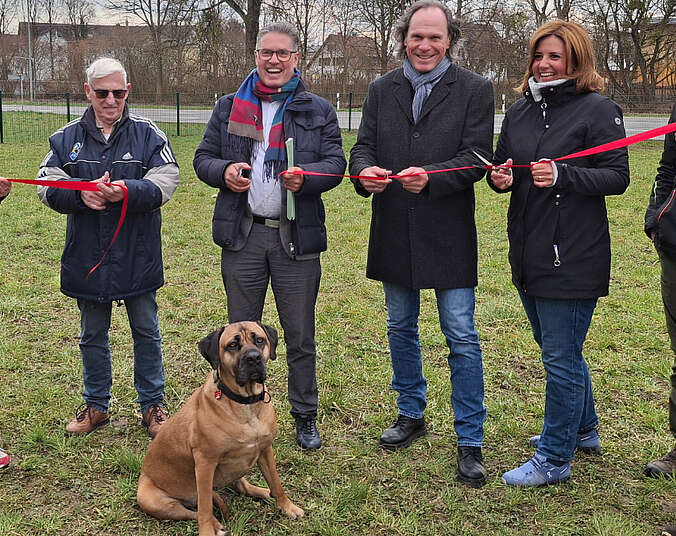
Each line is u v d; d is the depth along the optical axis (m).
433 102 3.60
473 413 3.67
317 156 3.86
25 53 53.09
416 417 4.05
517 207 3.50
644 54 32.06
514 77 31.53
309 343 3.99
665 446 3.94
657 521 3.27
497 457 3.87
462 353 3.67
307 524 3.26
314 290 3.98
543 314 3.45
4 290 6.61
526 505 3.42
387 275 3.85
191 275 7.30
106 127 3.84
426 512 3.36
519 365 5.14
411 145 3.68
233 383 3.06
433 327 5.85
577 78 3.31
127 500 3.41
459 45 3.68
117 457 3.72
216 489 3.41
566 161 3.31
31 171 13.83
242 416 3.08
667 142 3.53
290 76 3.79
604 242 3.36
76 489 3.50
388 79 3.81
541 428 4.16
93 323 3.96
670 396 3.69
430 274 3.66
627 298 6.66
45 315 6.00
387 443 3.95
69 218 3.88
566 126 3.32
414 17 3.55
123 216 3.61
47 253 8.03
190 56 33.56
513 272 3.58
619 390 4.70
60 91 41.78
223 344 3.09
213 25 27.00
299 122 3.82
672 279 3.46
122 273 3.83
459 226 3.66
